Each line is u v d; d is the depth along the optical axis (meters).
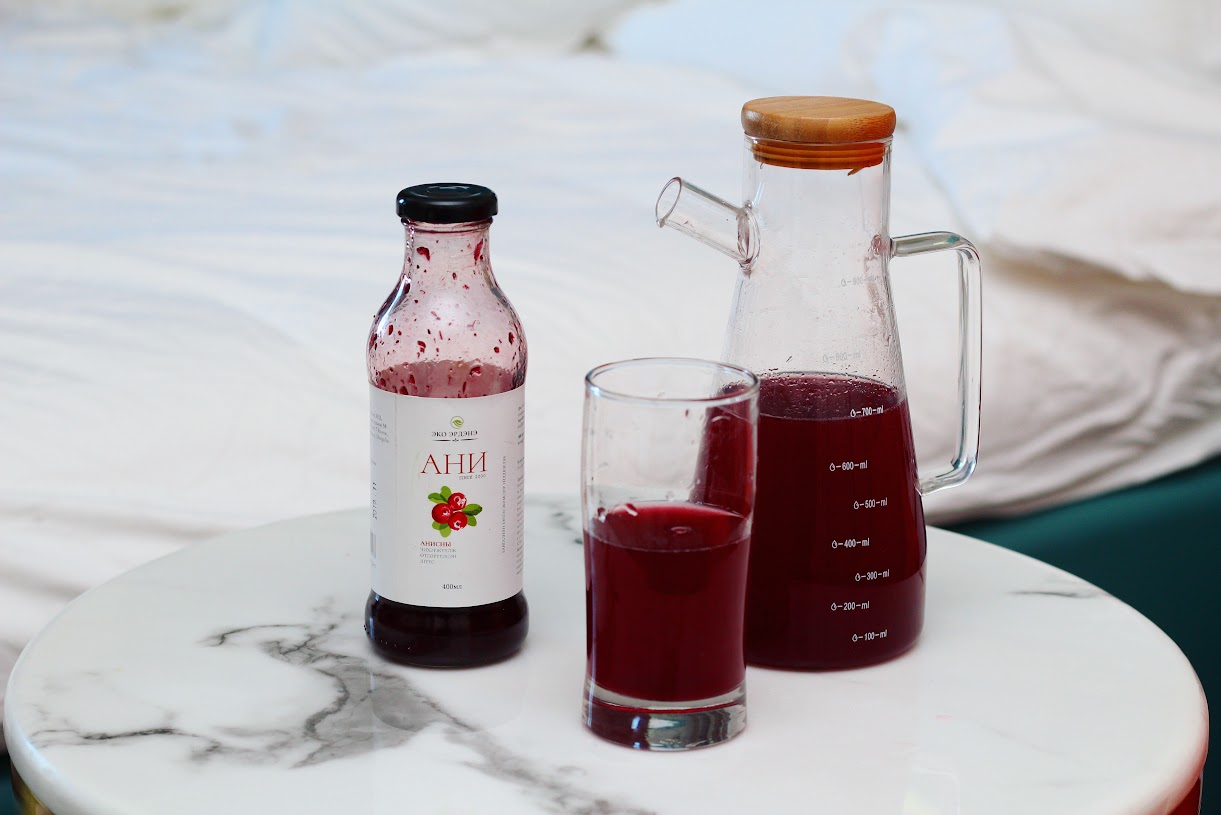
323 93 1.94
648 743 0.60
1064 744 0.61
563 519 0.89
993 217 1.23
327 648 0.70
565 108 1.79
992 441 1.21
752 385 0.60
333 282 1.16
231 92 1.93
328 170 1.52
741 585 0.60
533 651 0.71
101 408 0.97
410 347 0.66
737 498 0.59
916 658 0.70
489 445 0.65
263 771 0.58
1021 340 1.22
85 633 0.71
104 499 0.94
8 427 0.94
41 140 1.65
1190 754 0.61
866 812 0.56
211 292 1.14
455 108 1.82
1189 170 1.26
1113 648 0.71
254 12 2.31
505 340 0.66
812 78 1.71
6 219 1.31
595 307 1.13
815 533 0.66
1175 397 1.29
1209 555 1.35
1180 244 1.24
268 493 0.99
